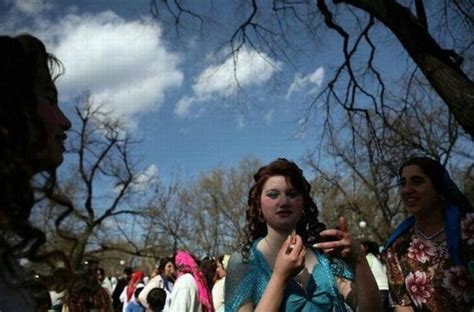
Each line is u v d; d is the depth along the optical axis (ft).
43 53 5.33
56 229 5.95
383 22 28.22
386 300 24.89
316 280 9.37
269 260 9.64
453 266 11.66
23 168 4.68
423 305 12.02
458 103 25.40
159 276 32.32
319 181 67.72
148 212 94.63
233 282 9.59
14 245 4.82
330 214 80.23
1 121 4.61
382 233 85.87
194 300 23.82
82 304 16.93
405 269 12.37
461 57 27.02
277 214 9.69
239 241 10.03
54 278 5.56
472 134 25.43
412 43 27.02
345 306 9.52
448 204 12.04
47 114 5.15
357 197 77.10
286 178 9.79
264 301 8.57
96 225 84.28
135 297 38.40
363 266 9.02
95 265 17.99
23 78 4.83
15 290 4.48
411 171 12.06
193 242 174.81
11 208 4.64
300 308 9.06
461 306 11.57
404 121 38.81
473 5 29.84
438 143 62.39
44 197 5.46
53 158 5.21
